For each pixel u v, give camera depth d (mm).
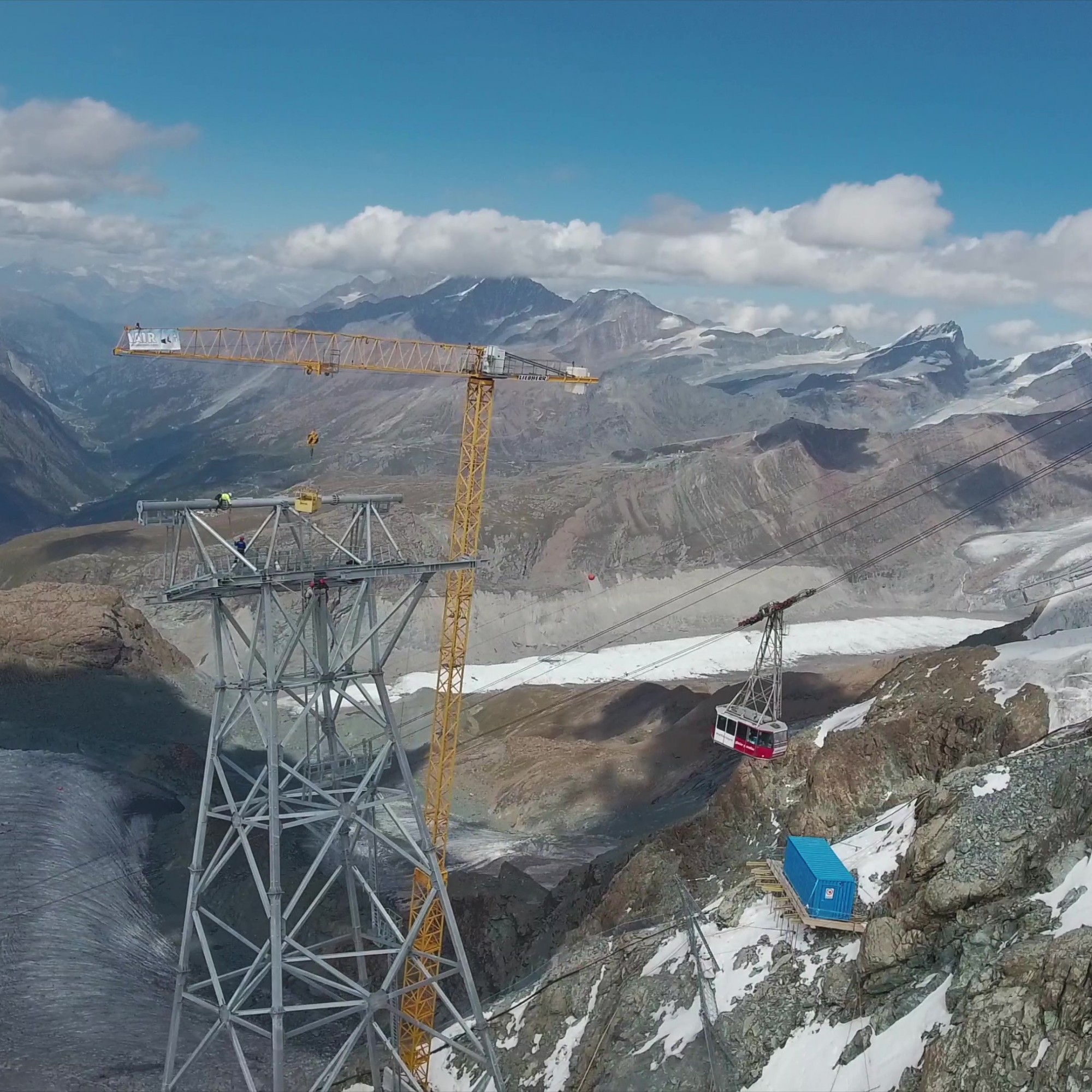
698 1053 39219
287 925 81562
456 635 64062
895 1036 33906
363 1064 56438
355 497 44656
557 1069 46031
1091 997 27781
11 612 152250
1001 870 35469
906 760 54125
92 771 116375
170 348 78188
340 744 44781
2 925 75875
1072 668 52688
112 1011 64750
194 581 39312
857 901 42281
